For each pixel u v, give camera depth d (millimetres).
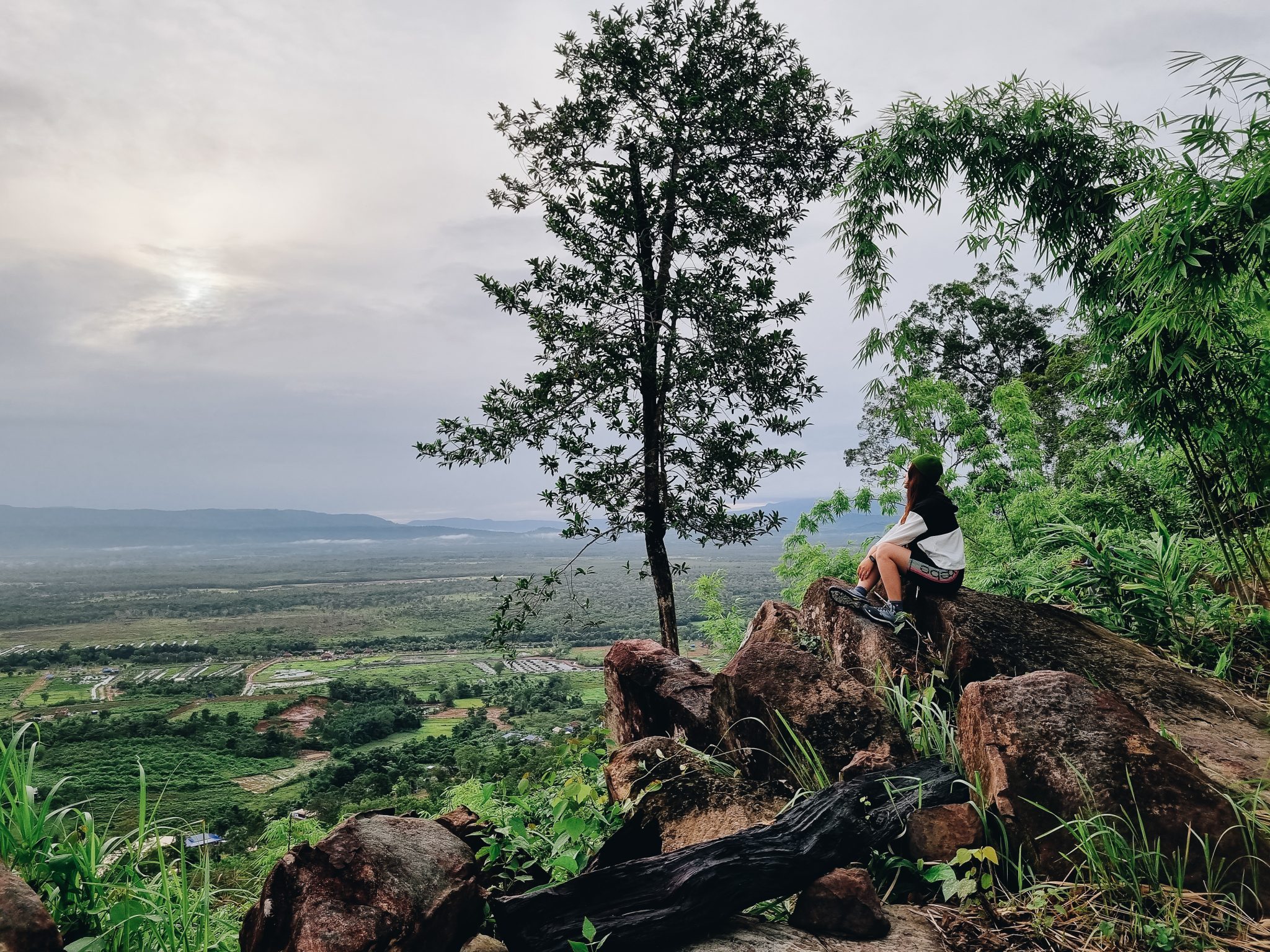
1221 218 4105
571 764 3979
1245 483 5207
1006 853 2664
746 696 3721
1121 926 2336
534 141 10336
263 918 2131
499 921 2246
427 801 6262
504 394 10070
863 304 7156
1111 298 5711
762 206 10719
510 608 9656
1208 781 2727
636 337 9773
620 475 9742
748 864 2375
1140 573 5348
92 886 2391
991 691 3021
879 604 4938
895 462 10680
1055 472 11117
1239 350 4961
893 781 2961
